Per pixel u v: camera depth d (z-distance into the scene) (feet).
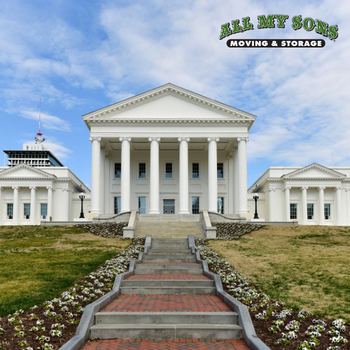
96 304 32.24
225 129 139.03
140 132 138.62
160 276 50.62
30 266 53.72
